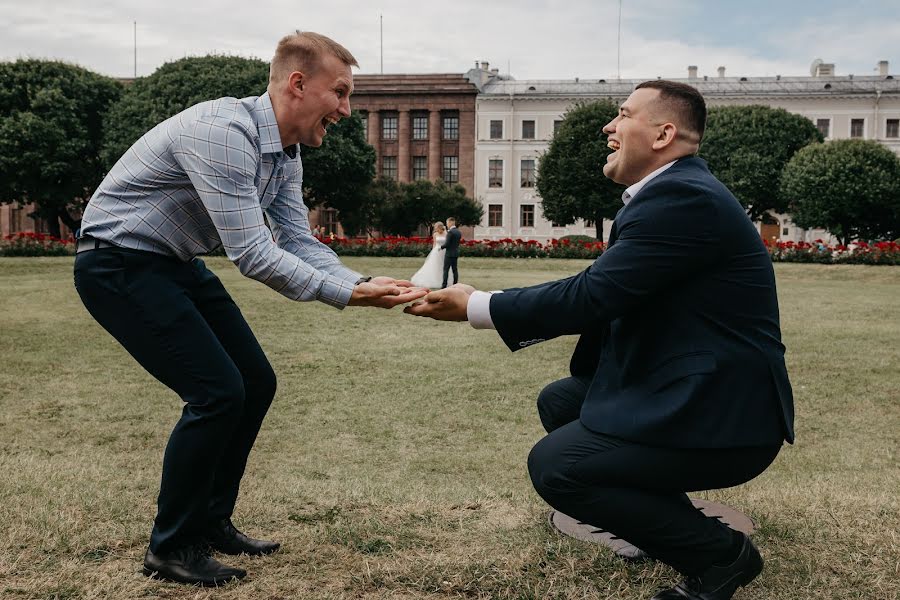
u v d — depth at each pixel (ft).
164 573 7.76
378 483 13.07
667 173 7.02
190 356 7.43
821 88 189.47
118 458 14.88
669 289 6.81
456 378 23.79
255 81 113.70
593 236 183.42
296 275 7.52
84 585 7.59
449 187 160.66
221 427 7.53
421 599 7.49
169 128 7.41
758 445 6.67
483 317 7.29
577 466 6.95
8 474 12.15
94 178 125.08
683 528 6.91
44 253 83.76
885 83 187.32
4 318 35.83
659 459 6.71
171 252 7.75
